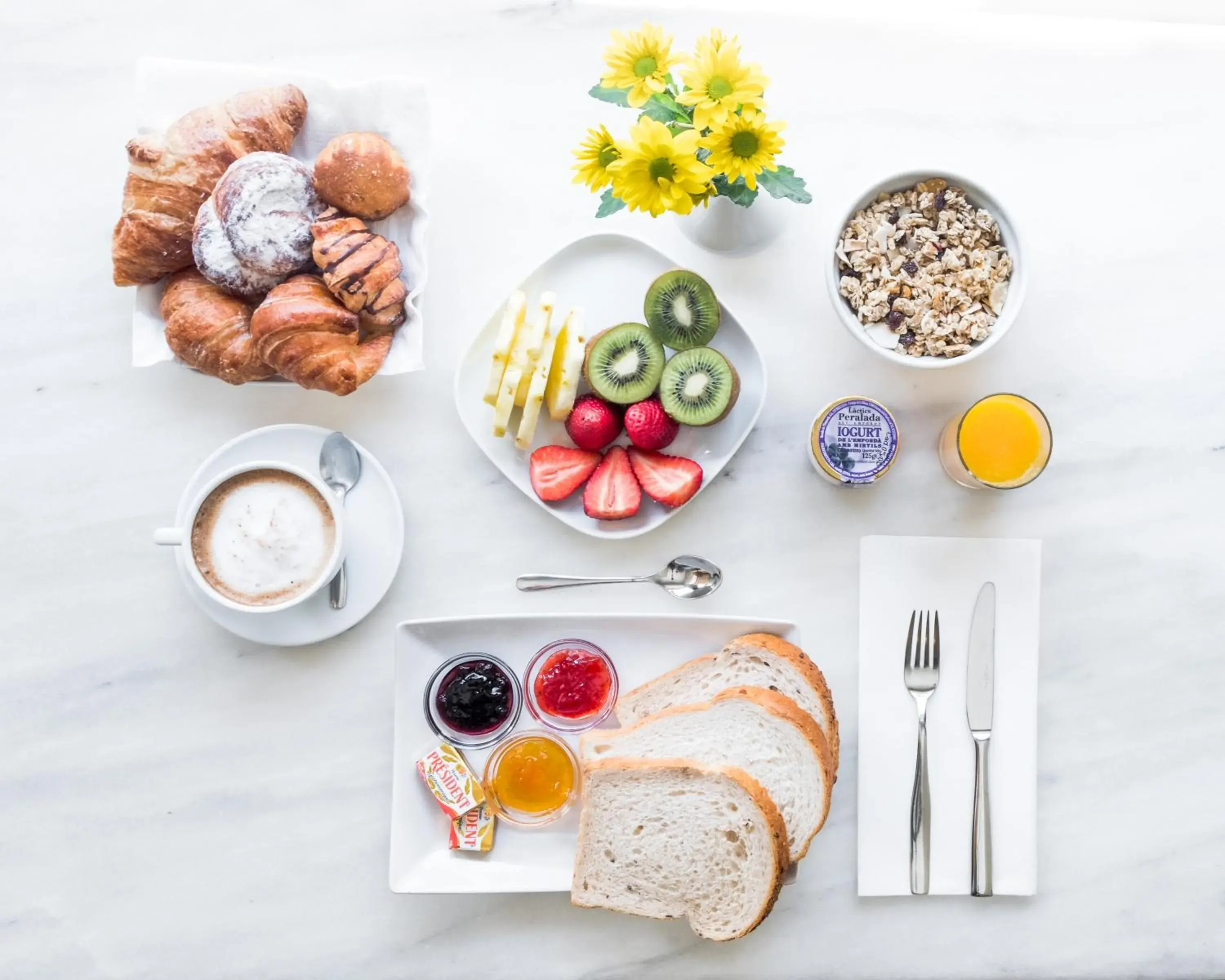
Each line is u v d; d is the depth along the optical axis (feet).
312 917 3.06
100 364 3.07
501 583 3.08
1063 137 3.11
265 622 2.95
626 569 3.08
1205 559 3.13
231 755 3.07
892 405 3.09
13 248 3.05
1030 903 3.09
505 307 3.01
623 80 2.57
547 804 2.96
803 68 3.08
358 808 3.07
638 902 2.92
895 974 3.07
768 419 3.09
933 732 3.06
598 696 2.97
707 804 2.85
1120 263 3.12
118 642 3.07
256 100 2.89
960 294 2.88
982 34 3.10
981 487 3.04
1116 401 3.12
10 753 3.05
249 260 2.81
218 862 3.06
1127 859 3.11
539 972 3.06
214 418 3.08
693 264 3.08
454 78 3.08
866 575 3.05
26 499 3.06
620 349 2.93
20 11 3.04
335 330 2.84
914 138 3.09
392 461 3.07
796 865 2.92
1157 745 3.12
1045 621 3.12
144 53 3.05
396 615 3.07
